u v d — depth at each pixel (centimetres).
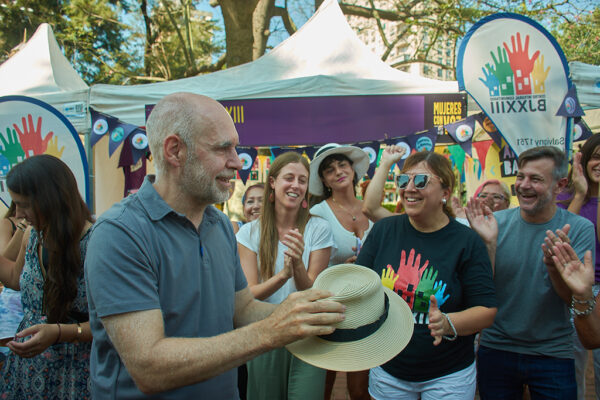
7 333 251
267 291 207
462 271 182
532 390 200
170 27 1394
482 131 586
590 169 262
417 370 182
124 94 403
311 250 239
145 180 130
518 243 204
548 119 322
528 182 194
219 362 103
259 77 419
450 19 1191
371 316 137
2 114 347
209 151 121
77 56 1297
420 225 195
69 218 178
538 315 197
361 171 309
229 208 821
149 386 102
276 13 1185
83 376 181
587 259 166
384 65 437
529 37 320
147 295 110
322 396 209
